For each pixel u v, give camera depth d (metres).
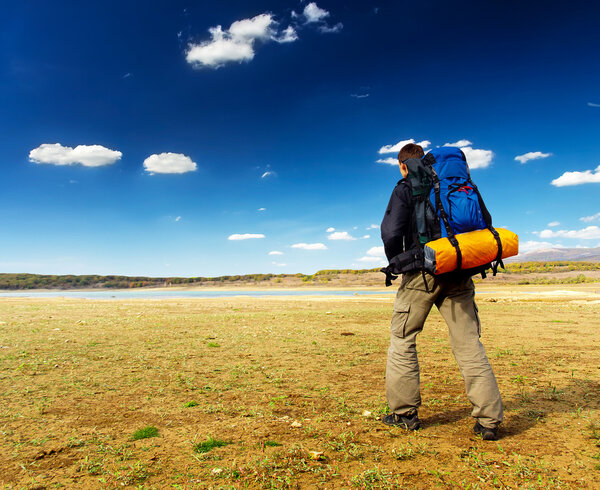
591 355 5.61
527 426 2.85
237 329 8.89
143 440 2.70
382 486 1.98
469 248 2.44
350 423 2.99
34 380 4.43
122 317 11.66
